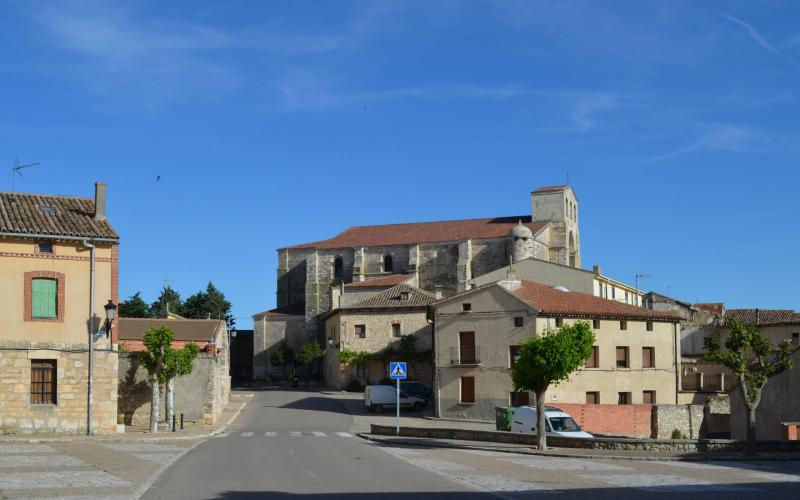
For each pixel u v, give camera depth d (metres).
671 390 62.19
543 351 37.12
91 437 39.28
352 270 111.31
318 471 25.92
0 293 40.09
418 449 36.56
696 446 34.94
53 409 40.59
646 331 61.69
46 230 40.81
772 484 23.61
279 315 108.44
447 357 60.88
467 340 60.50
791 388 44.75
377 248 111.06
